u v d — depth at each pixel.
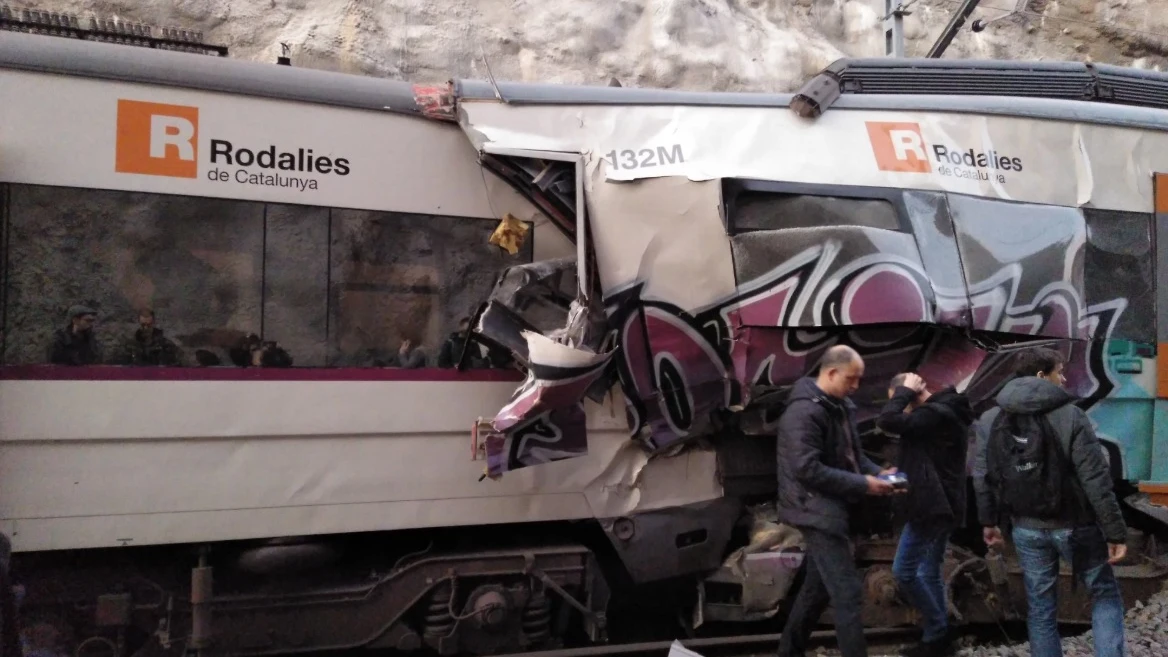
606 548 4.82
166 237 3.88
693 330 4.35
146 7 9.73
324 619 4.06
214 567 4.01
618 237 4.27
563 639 4.83
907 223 4.61
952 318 4.48
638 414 4.31
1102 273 5.18
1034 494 3.82
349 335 4.14
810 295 4.32
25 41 3.73
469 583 4.28
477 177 4.39
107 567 3.88
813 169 4.61
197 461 3.87
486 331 4.10
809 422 3.67
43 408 3.67
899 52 10.62
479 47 11.02
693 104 4.63
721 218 4.38
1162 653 4.55
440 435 4.25
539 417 4.11
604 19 11.77
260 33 10.17
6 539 2.63
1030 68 5.55
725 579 4.64
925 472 4.17
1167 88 5.89
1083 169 5.22
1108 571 3.84
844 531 3.65
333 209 4.14
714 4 12.57
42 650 3.75
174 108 3.91
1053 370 3.96
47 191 3.71
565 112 4.41
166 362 3.87
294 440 4.02
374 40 10.48
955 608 4.89
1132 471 5.19
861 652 3.56
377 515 4.12
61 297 3.73
